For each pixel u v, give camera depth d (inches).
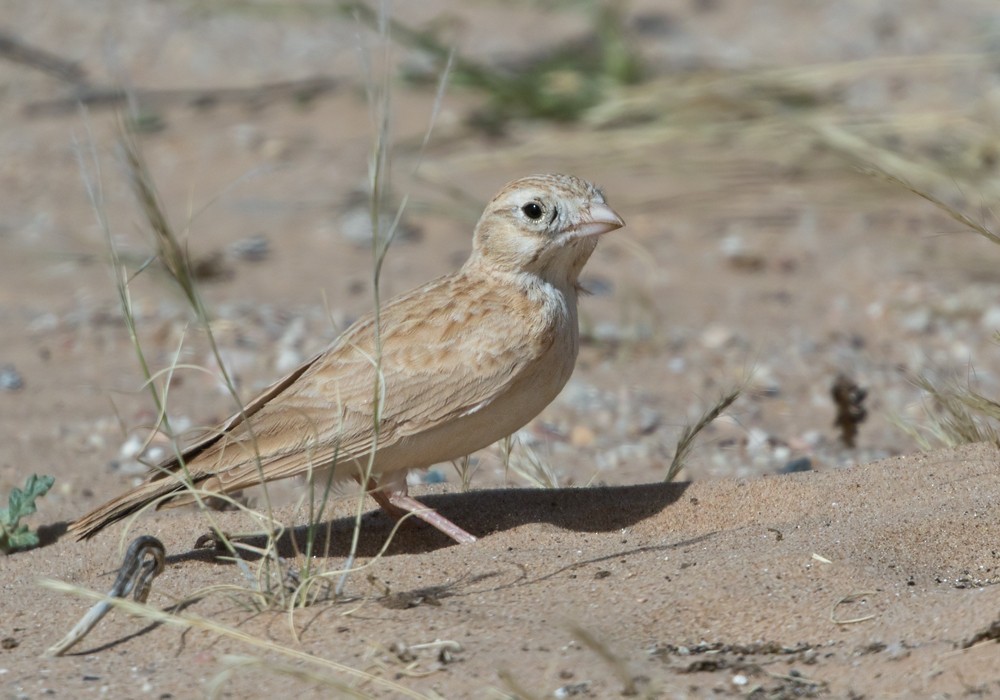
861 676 335.9
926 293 890.1
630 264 974.4
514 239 465.4
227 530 479.5
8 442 648.4
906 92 1251.8
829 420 684.7
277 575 411.2
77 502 564.4
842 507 458.3
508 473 583.5
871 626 361.7
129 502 436.5
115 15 1536.7
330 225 1050.1
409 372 449.4
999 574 402.0
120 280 430.9
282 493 569.9
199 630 381.1
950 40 1425.9
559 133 1213.1
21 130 1264.8
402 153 1171.3
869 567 399.2
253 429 450.9
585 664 346.9
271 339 816.9
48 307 888.3
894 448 632.4
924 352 792.3
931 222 1027.3
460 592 403.5
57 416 689.6
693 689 332.5
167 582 421.4
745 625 370.3
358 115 1286.9
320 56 1450.5
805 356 785.6
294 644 370.0
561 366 467.2
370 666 351.6
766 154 1149.1
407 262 971.3
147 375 429.1
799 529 435.5
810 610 373.7
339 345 465.1
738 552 418.0
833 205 1066.7
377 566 430.3
